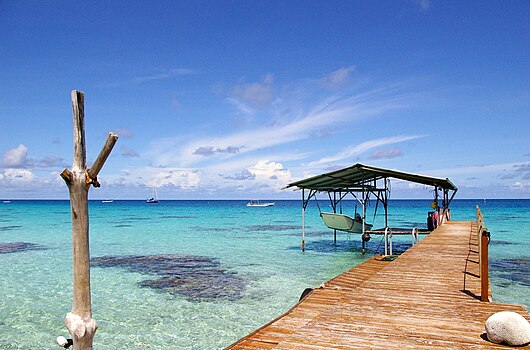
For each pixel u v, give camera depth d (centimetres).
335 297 998
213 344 982
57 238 3359
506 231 3853
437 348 527
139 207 13012
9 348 963
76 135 420
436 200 2450
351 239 3400
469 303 745
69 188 418
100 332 1062
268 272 1852
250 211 9912
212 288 1530
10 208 11056
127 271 1889
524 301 1357
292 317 810
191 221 5838
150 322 1140
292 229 4388
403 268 1089
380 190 2644
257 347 603
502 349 523
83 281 419
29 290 1512
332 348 530
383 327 611
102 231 4125
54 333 1060
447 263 1162
